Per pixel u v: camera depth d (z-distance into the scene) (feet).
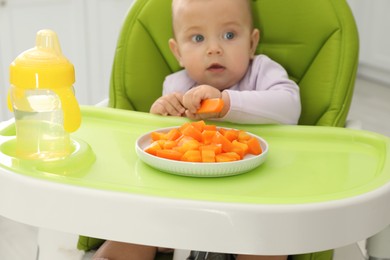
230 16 3.37
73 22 7.11
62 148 2.40
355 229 2.01
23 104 2.30
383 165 2.40
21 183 2.12
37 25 6.88
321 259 2.78
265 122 3.06
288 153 2.68
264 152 2.44
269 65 3.49
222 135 2.50
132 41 3.67
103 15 7.27
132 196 1.98
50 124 2.36
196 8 3.37
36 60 2.19
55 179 2.11
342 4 3.39
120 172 2.36
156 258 3.02
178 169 2.28
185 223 1.94
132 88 3.66
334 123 3.32
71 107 2.25
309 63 3.56
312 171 2.45
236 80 3.53
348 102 3.37
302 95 3.50
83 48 7.26
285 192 2.21
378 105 9.20
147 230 1.97
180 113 3.22
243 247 1.93
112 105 3.67
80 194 2.03
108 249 2.85
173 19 3.54
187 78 3.66
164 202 1.95
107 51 7.45
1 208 2.19
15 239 5.16
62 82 2.23
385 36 10.07
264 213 1.91
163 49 3.73
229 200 1.95
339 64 3.37
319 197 1.99
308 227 1.93
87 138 2.81
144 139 2.64
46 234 2.94
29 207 2.11
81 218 2.03
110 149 2.66
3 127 2.76
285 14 3.51
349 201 1.98
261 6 3.54
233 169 2.29
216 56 3.40
